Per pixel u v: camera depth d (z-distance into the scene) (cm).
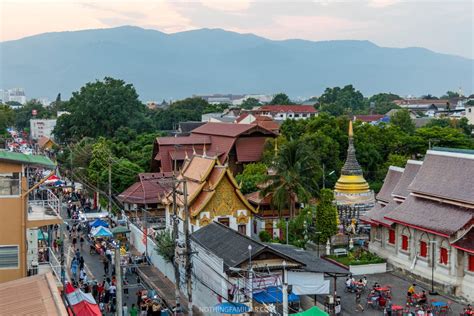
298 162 8075
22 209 4731
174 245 5541
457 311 5825
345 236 8450
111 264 7012
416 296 6003
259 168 10862
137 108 18712
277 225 8438
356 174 9825
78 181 12850
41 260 5619
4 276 4688
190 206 8138
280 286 5169
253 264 5188
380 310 5825
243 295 5091
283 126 13800
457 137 14000
